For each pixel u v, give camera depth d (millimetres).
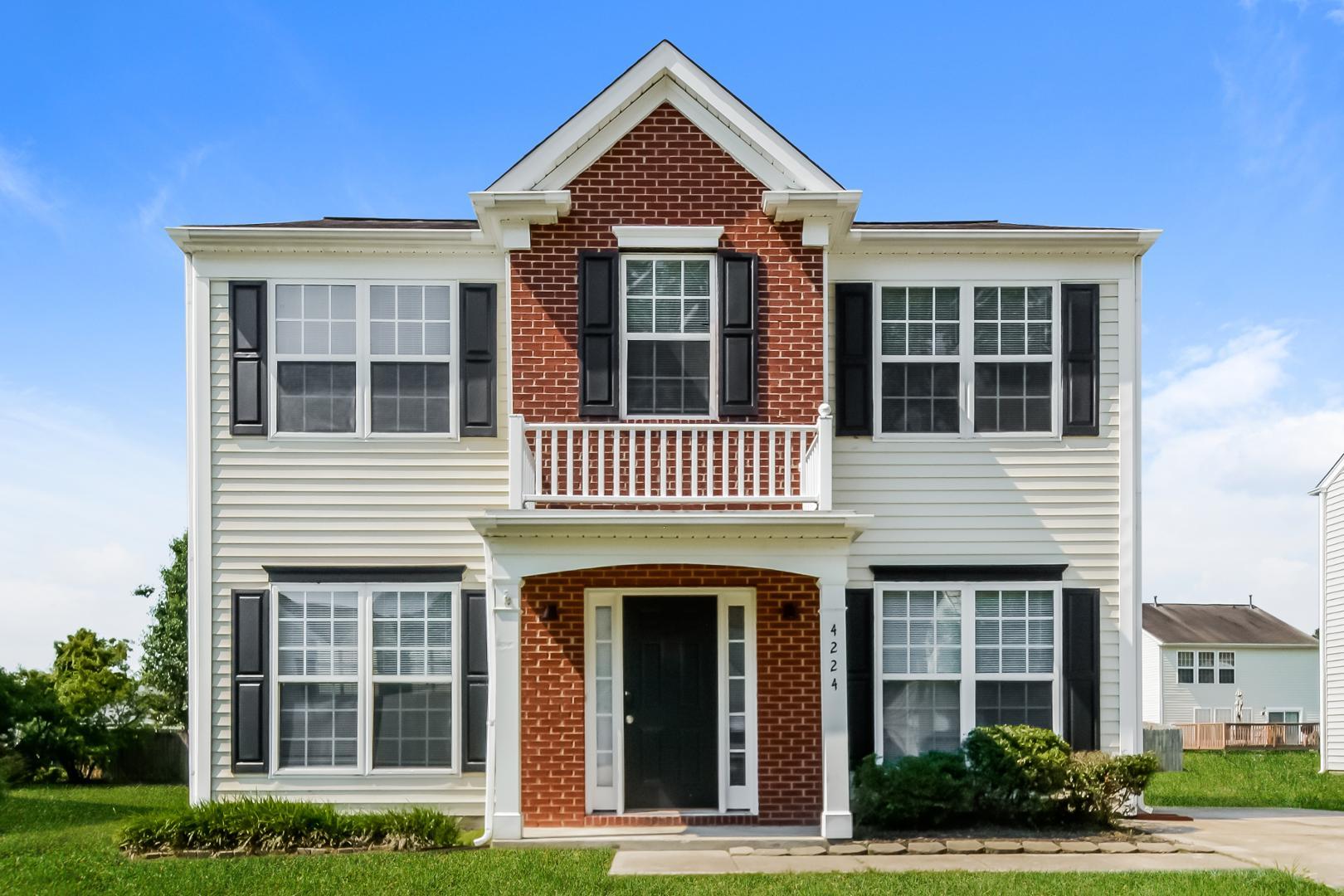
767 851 11062
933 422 13539
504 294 13500
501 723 11539
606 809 12656
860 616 13266
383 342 13469
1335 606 26094
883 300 13617
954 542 13406
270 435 13336
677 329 12844
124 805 15328
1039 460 13516
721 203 12898
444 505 13336
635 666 12852
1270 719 42375
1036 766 12047
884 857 10859
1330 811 15391
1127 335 13656
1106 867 10352
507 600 11570
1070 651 13297
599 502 11664
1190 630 43812
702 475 12664
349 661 13219
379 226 14266
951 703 13281
